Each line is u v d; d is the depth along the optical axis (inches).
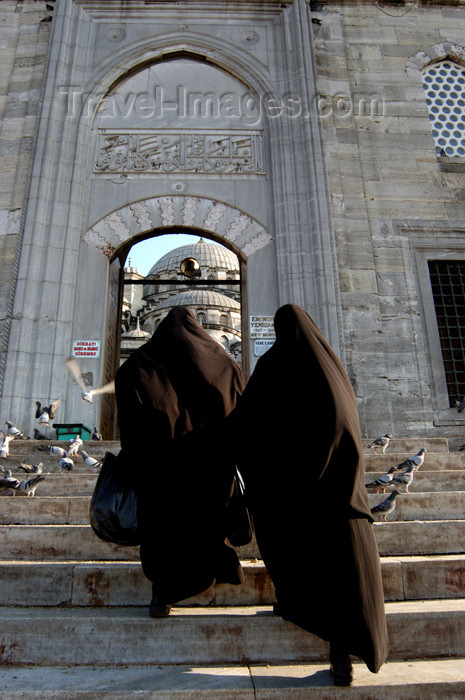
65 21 385.4
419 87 406.3
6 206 352.2
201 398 112.4
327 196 351.9
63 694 84.6
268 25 396.8
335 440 95.2
